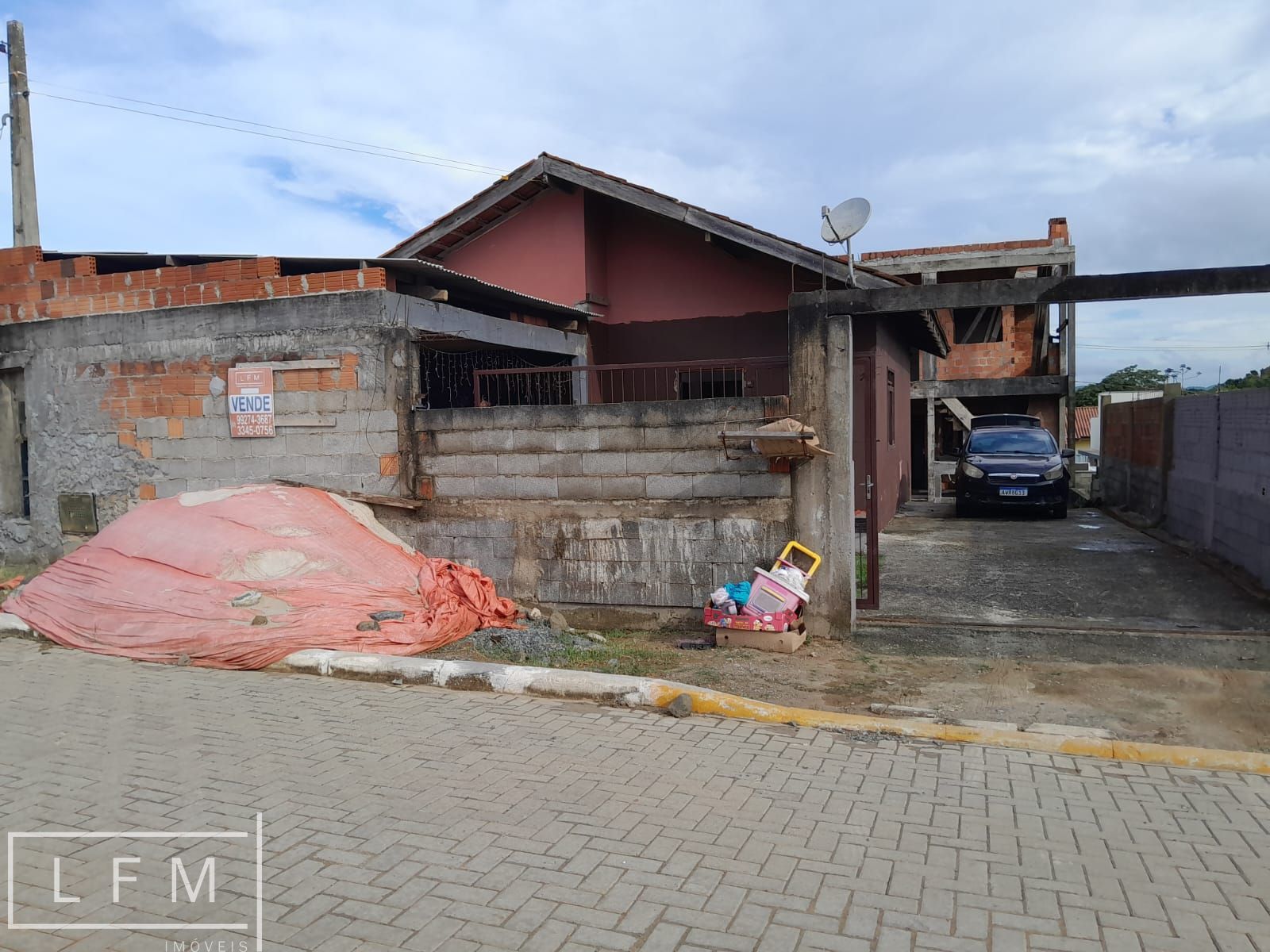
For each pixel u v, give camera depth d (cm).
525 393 1157
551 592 786
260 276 871
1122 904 328
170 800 429
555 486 781
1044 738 491
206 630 686
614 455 761
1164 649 657
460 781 449
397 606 734
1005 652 666
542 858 367
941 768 462
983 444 1585
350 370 843
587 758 479
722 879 348
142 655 695
